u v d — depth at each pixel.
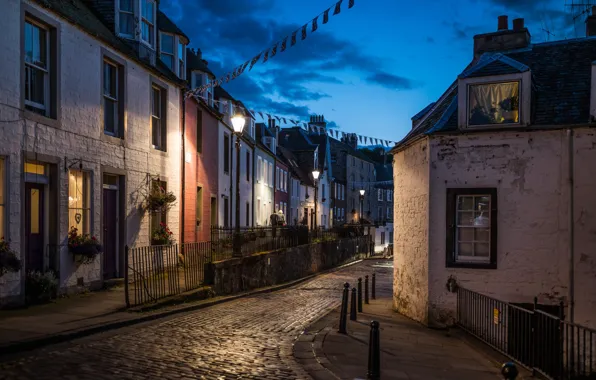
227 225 26.00
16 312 9.62
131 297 12.02
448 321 12.09
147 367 6.74
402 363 8.20
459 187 12.09
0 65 9.80
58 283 11.46
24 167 10.44
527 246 11.59
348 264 34.94
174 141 17.75
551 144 11.51
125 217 14.34
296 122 16.77
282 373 6.96
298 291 19.34
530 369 8.44
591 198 11.21
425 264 12.48
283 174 44.84
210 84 15.84
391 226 70.94
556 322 8.32
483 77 11.98
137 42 15.25
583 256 11.23
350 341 9.53
